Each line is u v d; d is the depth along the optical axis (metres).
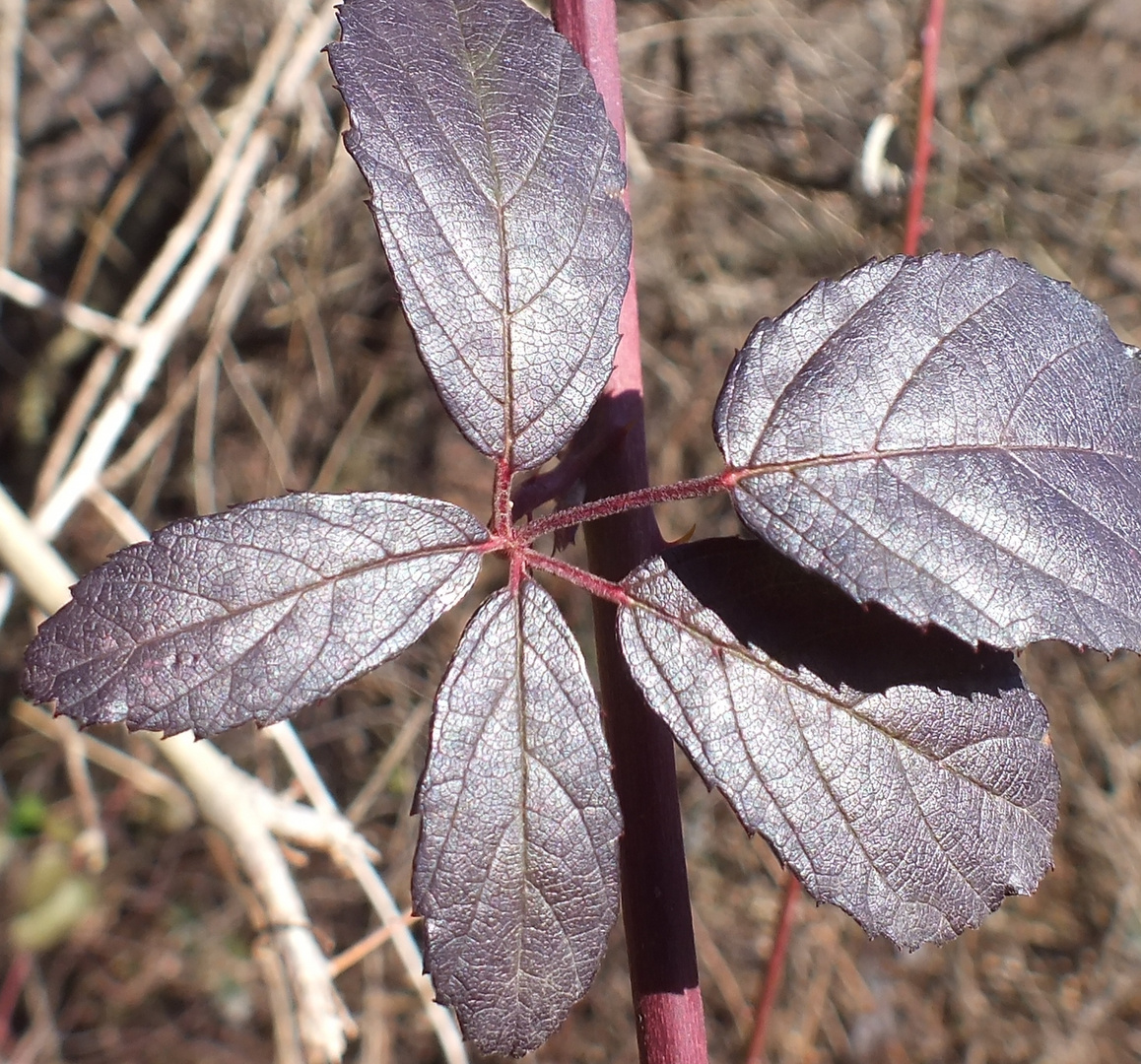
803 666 0.21
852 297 0.22
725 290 0.71
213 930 0.76
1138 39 0.73
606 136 0.22
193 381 0.56
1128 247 0.74
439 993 0.20
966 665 0.22
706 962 0.75
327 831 0.34
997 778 0.21
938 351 0.22
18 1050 0.73
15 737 0.76
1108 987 0.74
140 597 0.20
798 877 0.21
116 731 0.72
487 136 0.22
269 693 0.20
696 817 0.76
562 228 0.22
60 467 0.50
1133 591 0.21
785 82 0.69
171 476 0.72
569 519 0.21
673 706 0.21
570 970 0.21
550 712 0.21
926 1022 0.76
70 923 0.71
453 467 0.74
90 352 0.70
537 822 0.21
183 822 0.75
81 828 0.74
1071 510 0.21
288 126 0.62
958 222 0.72
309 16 0.60
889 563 0.21
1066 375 0.22
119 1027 0.75
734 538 0.22
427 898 0.20
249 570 0.21
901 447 0.21
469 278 0.21
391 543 0.21
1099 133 0.73
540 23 0.22
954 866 0.21
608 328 0.22
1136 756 0.76
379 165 0.21
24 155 0.68
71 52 0.67
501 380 0.21
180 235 0.51
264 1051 0.75
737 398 0.21
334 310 0.70
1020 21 0.72
